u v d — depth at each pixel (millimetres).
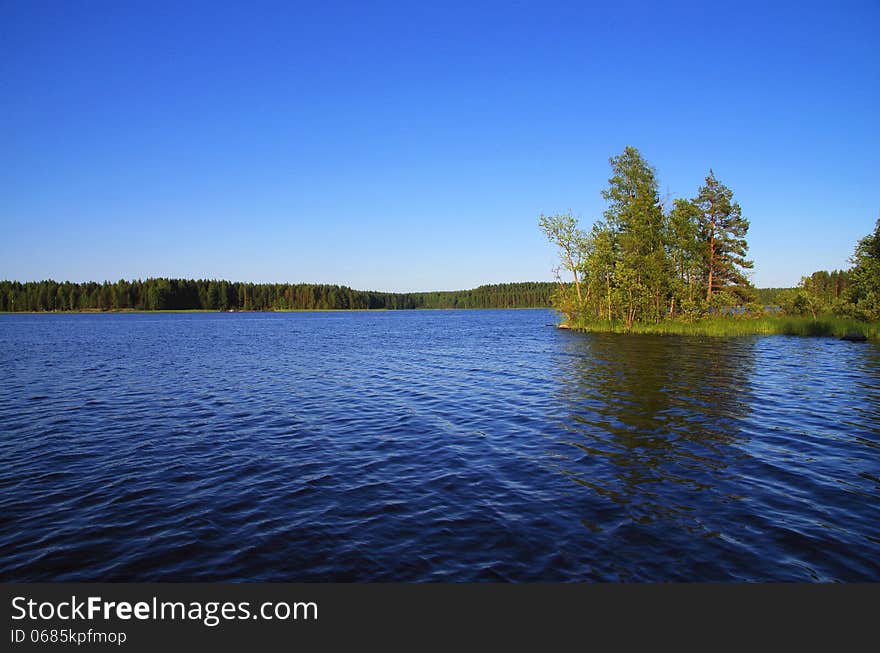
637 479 10117
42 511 8906
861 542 7488
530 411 16359
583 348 37375
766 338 43219
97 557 7359
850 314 44906
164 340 52469
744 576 6699
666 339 43875
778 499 9047
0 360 32938
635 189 57281
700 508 8688
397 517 8508
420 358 33344
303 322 104062
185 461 11664
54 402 18688
